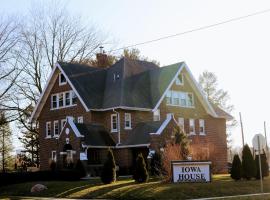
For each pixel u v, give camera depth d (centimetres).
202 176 3366
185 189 3041
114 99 4912
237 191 3097
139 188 3125
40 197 3441
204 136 5572
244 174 3572
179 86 5403
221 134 5844
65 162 4684
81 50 6594
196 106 5572
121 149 4784
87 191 3303
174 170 3359
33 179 4341
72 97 5144
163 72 5375
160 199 2864
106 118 4959
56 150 4825
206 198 2825
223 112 5975
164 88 5109
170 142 4062
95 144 4603
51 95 5438
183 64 5344
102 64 6134
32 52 6116
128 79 5191
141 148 4816
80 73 5238
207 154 4941
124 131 4838
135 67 5497
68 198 3231
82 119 4981
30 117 5734
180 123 5325
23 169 6694
